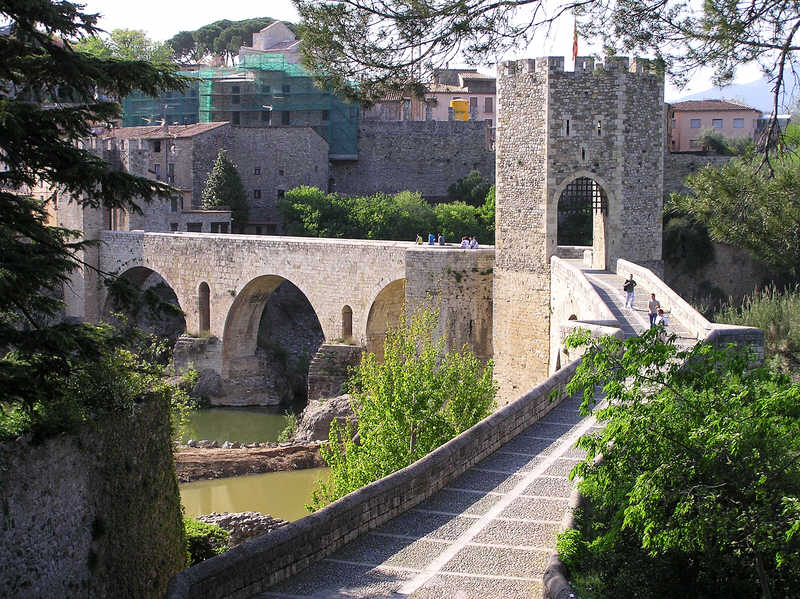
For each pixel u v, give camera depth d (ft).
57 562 73.97
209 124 342.44
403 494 77.61
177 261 256.11
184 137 327.88
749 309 182.70
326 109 354.13
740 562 59.11
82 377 78.89
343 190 356.79
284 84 362.33
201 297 252.62
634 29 84.23
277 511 156.35
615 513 62.64
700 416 59.11
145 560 85.61
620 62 177.78
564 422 100.37
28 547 71.31
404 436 114.21
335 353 216.33
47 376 73.20
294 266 230.68
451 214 296.71
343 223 301.22
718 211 97.30
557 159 178.91
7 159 74.38
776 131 86.94
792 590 58.29
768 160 93.97
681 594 59.72
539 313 182.70
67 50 73.05
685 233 243.60
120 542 81.66
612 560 60.75
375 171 354.74
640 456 59.67
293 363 266.77
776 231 95.40
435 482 81.71
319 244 224.53
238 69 373.81
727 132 335.67
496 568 66.74
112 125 81.66
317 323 288.92
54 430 74.28
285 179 338.13
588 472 60.54
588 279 155.74
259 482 172.65
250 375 249.55
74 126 73.87
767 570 59.11
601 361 62.23
